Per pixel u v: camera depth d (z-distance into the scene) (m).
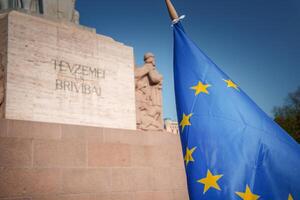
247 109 4.18
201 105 4.31
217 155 3.98
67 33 10.19
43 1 10.74
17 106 8.79
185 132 4.28
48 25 9.86
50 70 9.58
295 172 3.87
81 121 9.84
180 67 4.71
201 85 4.45
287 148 3.96
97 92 10.41
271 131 4.05
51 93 9.45
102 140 9.45
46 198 8.09
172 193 10.39
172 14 5.03
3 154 7.75
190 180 3.99
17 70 8.99
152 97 12.23
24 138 8.12
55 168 8.40
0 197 7.50
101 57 10.80
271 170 3.85
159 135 10.71
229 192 3.76
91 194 8.81
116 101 10.80
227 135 4.04
